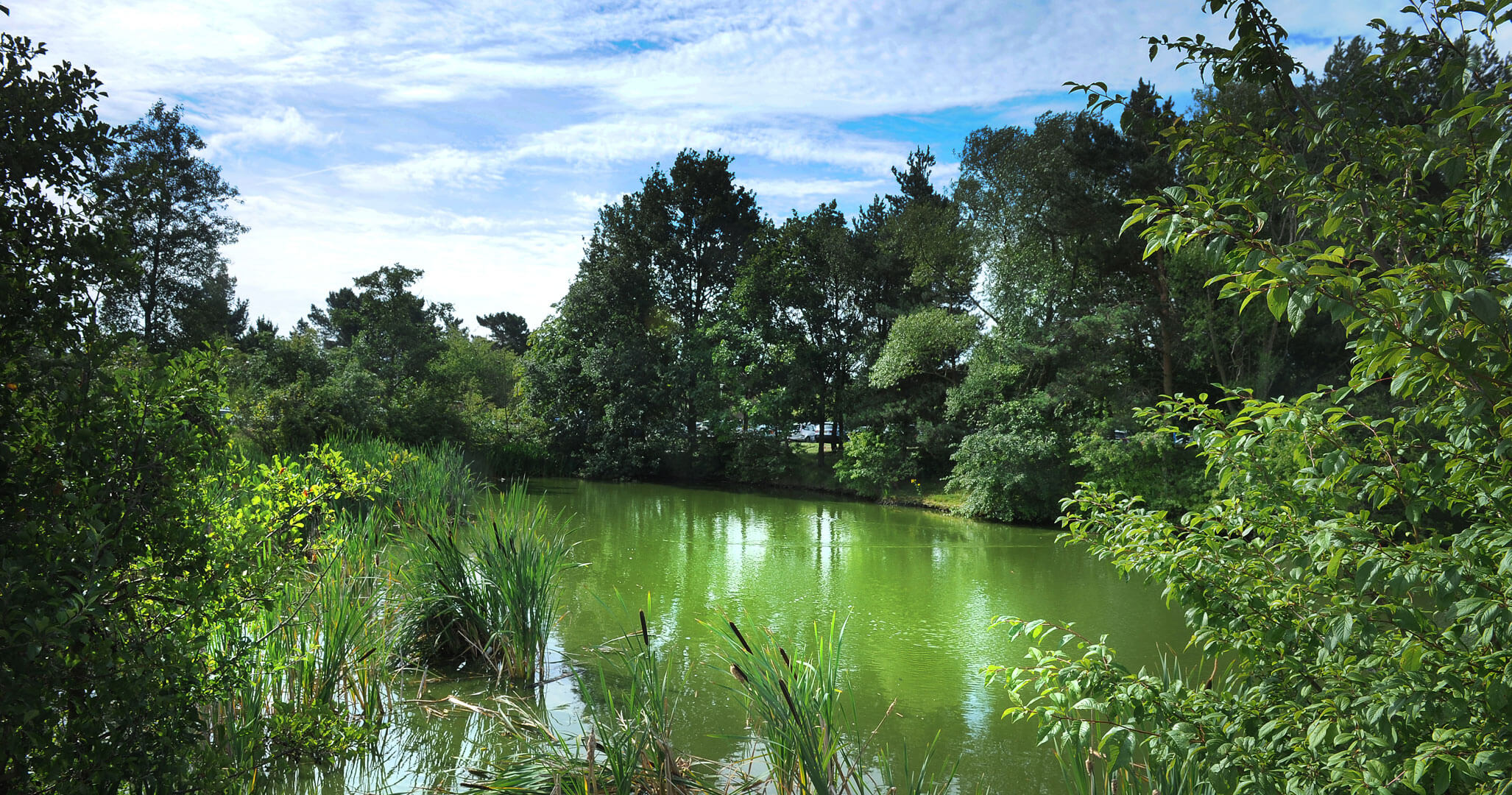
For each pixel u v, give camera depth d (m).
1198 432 3.02
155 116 30.19
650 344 30.34
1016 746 5.53
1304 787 2.24
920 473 23.70
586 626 8.26
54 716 2.49
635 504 20.67
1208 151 2.98
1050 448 17.66
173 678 2.93
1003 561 13.06
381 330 28.92
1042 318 21.67
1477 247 2.63
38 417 2.79
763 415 27.48
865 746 5.52
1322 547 2.27
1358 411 12.87
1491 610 1.92
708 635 7.97
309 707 4.39
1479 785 2.13
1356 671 2.39
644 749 4.66
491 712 5.51
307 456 4.77
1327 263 2.17
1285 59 2.79
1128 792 3.82
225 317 33.28
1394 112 2.90
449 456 17.73
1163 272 18.11
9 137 2.64
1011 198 21.16
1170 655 7.62
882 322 27.73
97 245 2.81
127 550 2.87
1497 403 2.02
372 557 7.60
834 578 11.30
